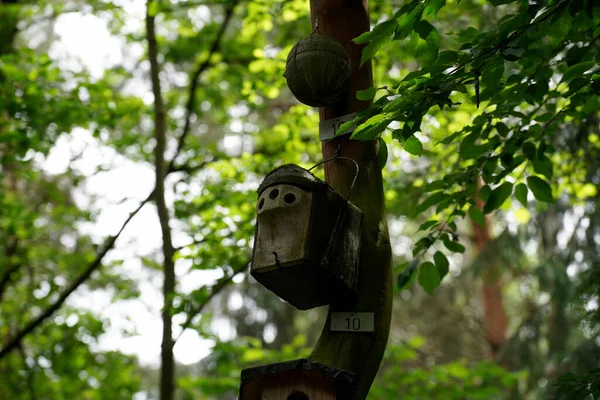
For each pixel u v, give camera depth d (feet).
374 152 13.28
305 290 12.05
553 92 15.12
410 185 23.27
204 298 23.13
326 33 13.82
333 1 13.85
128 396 35.99
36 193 39.40
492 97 14.89
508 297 54.08
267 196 11.86
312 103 13.30
